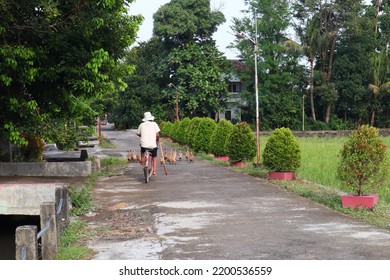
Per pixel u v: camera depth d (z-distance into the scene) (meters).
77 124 22.94
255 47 19.89
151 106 59.91
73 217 9.80
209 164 20.95
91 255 7.08
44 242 7.06
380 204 10.39
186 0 57.59
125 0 14.56
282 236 7.94
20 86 13.13
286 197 11.71
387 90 54.69
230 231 8.33
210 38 59.94
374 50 61.84
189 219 9.34
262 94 57.69
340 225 8.69
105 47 13.96
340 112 61.91
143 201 11.49
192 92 56.50
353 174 9.96
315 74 58.59
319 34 57.12
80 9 11.93
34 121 13.72
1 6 10.49
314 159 20.33
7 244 10.08
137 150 32.53
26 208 10.16
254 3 56.50
